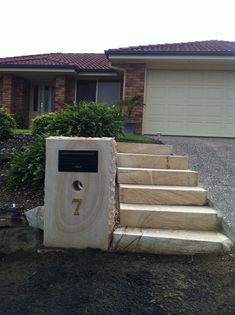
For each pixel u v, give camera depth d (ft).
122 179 16.67
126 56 41.09
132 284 10.12
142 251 12.21
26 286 10.19
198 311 8.85
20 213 13.07
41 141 17.57
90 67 52.34
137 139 27.63
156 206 14.57
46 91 58.95
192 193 15.01
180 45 47.83
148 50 41.27
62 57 62.13
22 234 12.84
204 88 43.39
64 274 10.75
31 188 16.37
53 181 12.26
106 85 53.11
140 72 42.88
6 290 10.03
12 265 11.60
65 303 9.32
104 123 20.45
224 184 17.67
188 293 9.63
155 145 20.70
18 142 24.54
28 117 57.88
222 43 50.85
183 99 43.57
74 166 12.19
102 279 10.42
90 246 12.28
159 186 16.21
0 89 54.54
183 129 43.62
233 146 30.45
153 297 9.48
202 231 13.26
